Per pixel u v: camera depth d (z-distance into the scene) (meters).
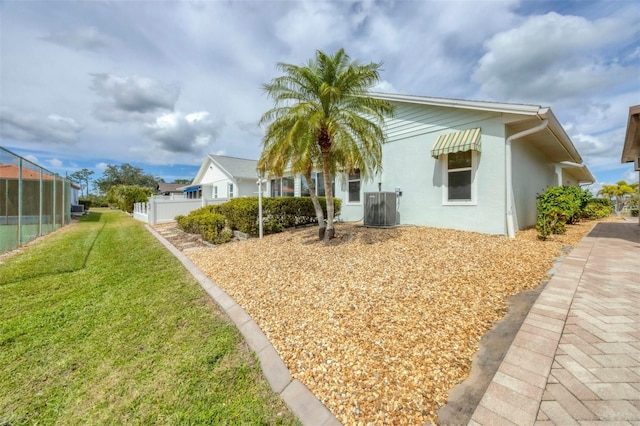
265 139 7.49
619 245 6.65
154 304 4.45
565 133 8.88
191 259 7.34
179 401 2.45
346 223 10.99
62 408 2.43
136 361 3.02
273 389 2.54
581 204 12.05
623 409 1.88
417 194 9.52
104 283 5.44
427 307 3.66
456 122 8.45
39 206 11.34
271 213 10.15
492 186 7.72
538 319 3.14
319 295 4.29
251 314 3.94
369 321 3.41
